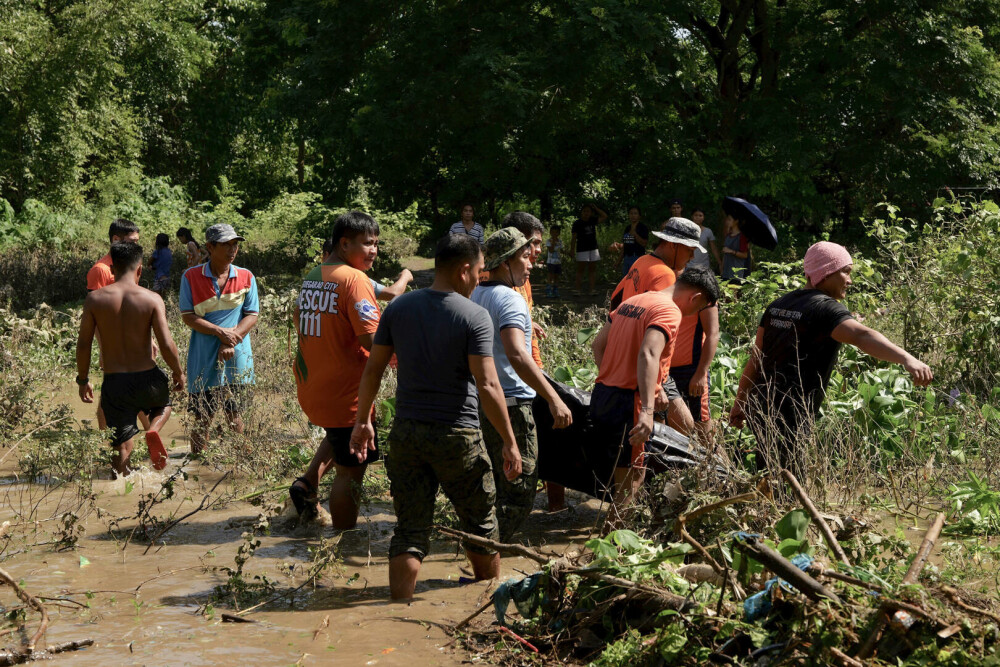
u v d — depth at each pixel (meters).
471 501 4.27
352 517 5.36
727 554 3.71
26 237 23.86
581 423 5.23
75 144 26.58
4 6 25.03
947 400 7.21
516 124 16.36
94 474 6.41
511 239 4.86
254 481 6.34
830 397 6.32
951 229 9.23
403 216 26.41
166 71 31.27
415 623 3.83
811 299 4.89
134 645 3.58
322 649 3.55
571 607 3.62
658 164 18.44
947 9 16.62
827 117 16.36
